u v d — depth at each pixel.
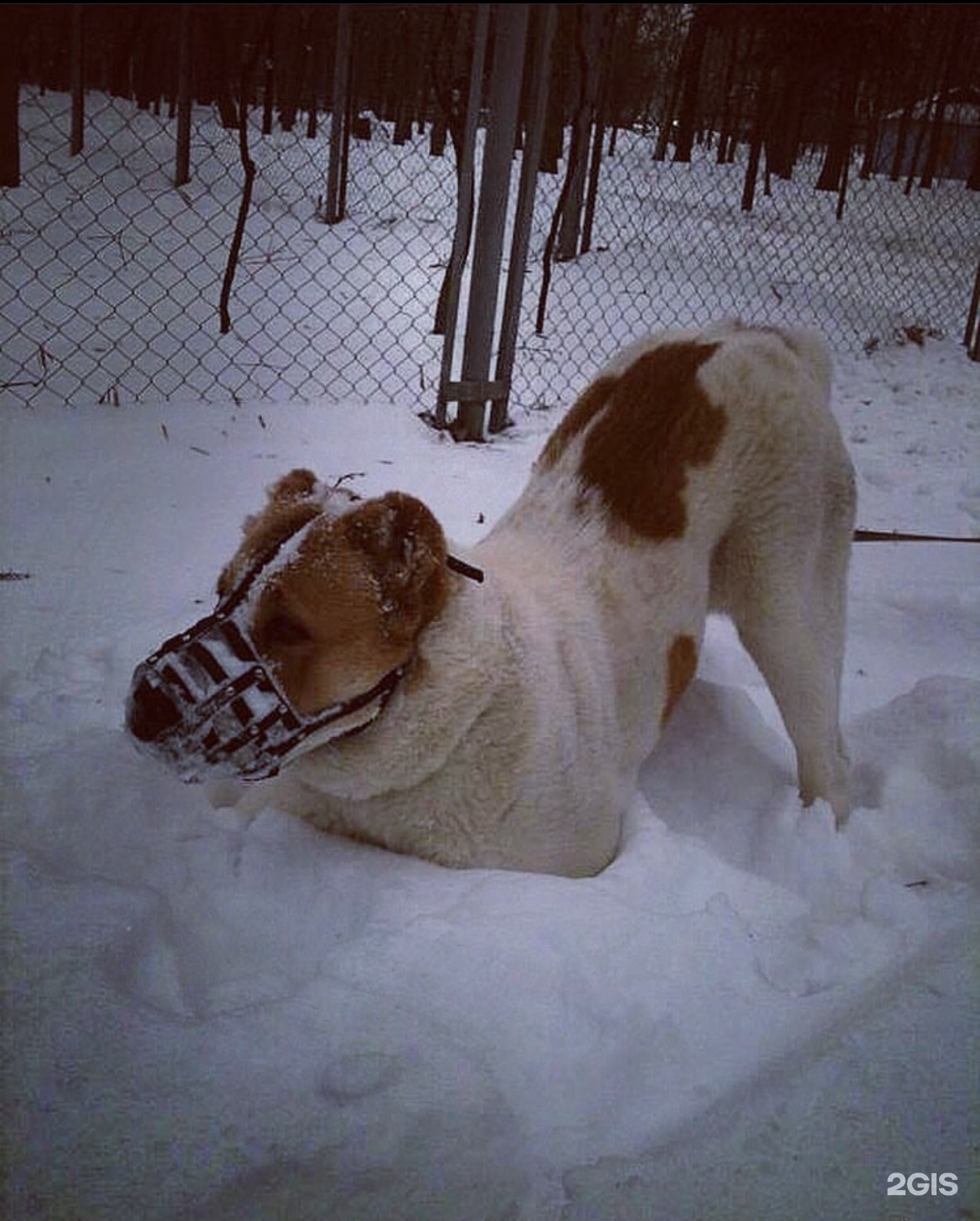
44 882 1.00
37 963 0.91
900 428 3.39
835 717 1.46
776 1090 0.92
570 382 3.26
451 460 2.53
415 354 3.25
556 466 1.45
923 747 1.56
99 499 2.10
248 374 2.85
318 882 1.10
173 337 3.07
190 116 4.93
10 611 1.67
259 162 6.07
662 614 1.34
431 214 5.50
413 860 1.15
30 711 1.38
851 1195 0.84
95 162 5.30
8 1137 0.79
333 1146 0.81
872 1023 1.00
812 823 1.36
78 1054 0.84
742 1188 0.83
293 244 4.42
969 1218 0.83
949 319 5.08
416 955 0.97
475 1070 0.88
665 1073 0.93
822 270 5.75
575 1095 0.90
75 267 3.61
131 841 1.10
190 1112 0.82
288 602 0.99
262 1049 0.87
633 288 4.53
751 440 1.38
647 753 1.37
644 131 8.27
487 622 1.11
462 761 1.10
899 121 10.44
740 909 1.14
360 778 1.10
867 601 2.17
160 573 1.86
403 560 1.03
